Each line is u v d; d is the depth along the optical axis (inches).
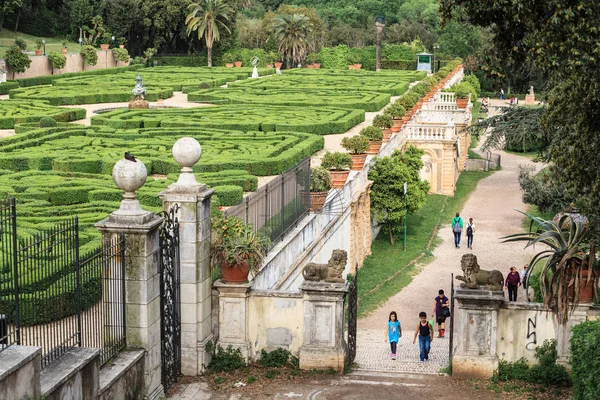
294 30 4202.8
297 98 2285.9
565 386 594.6
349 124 1812.3
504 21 570.6
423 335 727.7
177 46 4335.6
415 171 1445.6
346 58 4195.4
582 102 597.0
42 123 1648.6
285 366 627.8
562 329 598.5
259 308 628.7
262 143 1409.9
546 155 868.0
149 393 556.4
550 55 552.1
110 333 541.6
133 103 2050.9
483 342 608.1
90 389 478.6
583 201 616.7
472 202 1787.6
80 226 795.4
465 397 578.6
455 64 3698.3
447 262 1307.8
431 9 5128.0
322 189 995.9
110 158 1218.6
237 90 2568.9
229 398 577.3
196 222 601.3
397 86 2797.7
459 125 2108.8
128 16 4065.0
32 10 4340.6
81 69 3634.4
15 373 383.9
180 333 611.2
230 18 4124.0
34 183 1019.3
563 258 579.8
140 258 544.7
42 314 520.1
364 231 1307.8
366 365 668.7
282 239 829.8
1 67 2928.2
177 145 601.9
